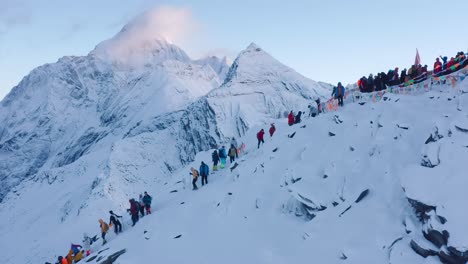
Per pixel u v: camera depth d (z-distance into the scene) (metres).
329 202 20.75
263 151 31.03
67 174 162.62
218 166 36.25
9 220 144.50
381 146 21.80
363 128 24.56
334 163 22.83
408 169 17.89
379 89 32.38
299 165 24.70
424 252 15.00
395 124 22.84
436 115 22.30
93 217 92.44
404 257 15.34
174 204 30.72
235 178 29.12
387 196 18.66
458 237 13.98
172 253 22.98
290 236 20.52
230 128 127.75
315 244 18.72
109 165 117.75
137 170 119.00
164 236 25.25
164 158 128.50
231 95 139.38
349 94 34.81
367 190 19.62
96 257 26.61
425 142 20.00
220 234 23.33
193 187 32.34
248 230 22.59
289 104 136.62
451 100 24.05
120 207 97.25
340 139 25.14
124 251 25.14
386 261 15.82
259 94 140.62
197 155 44.78
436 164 17.45
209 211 26.38
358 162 21.80
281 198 23.72
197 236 23.97
